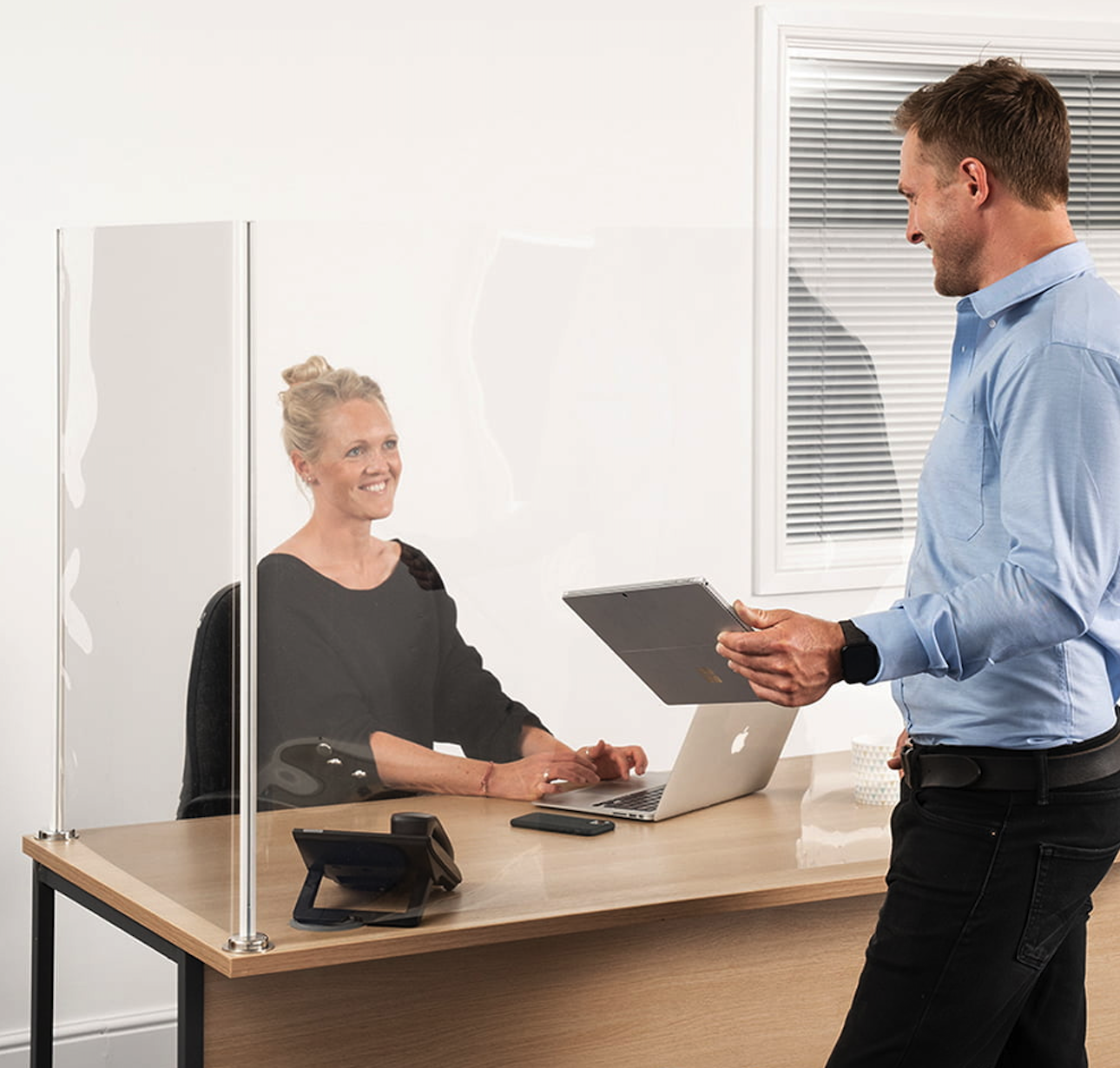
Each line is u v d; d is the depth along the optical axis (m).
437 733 1.90
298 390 1.81
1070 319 1.59
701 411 2.00
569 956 1.98
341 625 1.84
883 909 1.74
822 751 2.13
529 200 3.35
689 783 2.03
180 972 1.81
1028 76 1.70
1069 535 1.55
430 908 1.84
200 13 3.03
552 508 1.94
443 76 3.25
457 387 1.88
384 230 1.83
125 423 2.11
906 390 2.11
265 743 1.80
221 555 1.84
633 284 1.95
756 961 2.08
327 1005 1.85
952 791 1.69
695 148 3.51
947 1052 1.67
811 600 2.09
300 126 3.13
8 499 2.89
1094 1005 2.35
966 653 1.60
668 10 3.45
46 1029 2.39
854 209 3.80
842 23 3.63
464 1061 1.93
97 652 2.25
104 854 2.25
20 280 2.89
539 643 1.94
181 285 1.91
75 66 2.92
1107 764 1.68
